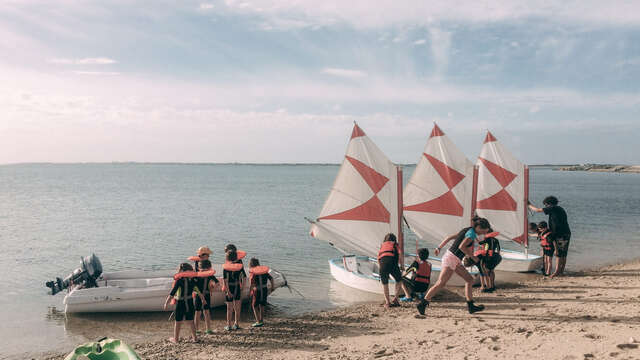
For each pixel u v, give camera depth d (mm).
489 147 17875
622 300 11328
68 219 41562
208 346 9367
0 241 29594
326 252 24328
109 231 33844
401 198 14680
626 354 7035
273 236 30703
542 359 7227
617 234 29016
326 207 15641
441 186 16516
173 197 70625
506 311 10828
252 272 10617
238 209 50562
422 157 16719
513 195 17406
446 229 16516
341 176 15422
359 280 14578
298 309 12602
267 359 8461
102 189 93875
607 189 97562
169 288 12664
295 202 60594
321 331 10164
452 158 16391
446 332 9375
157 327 11344
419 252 12453
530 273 16172
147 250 26375
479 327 9570
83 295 12578
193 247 27109
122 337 10719
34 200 64375
